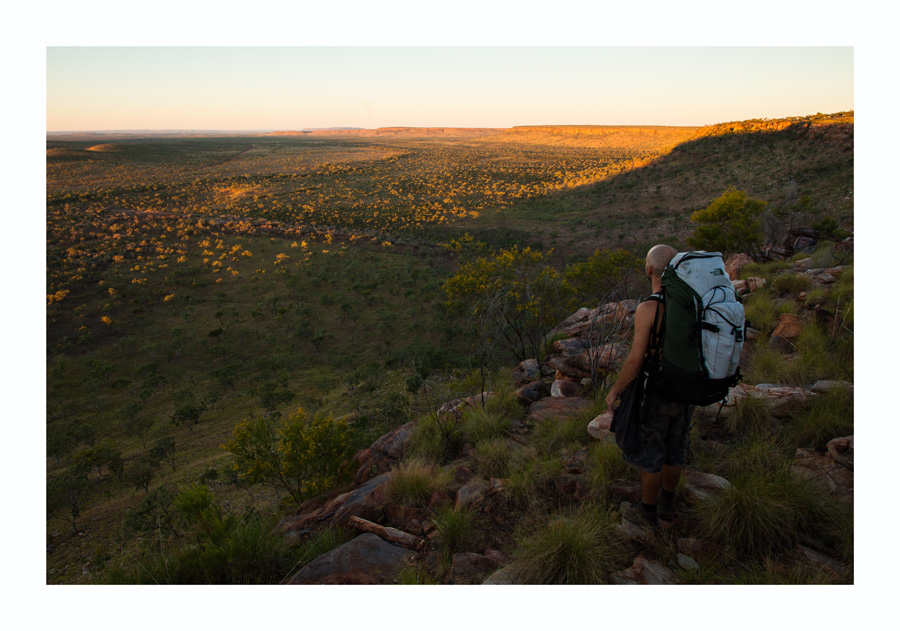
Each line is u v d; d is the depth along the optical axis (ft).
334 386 131.95
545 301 30.99
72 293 237.04
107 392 146.10
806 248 54.49
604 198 374.63
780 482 7.97
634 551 7.73
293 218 419.74
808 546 7.30
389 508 10.43
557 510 8.95
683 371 7.09
